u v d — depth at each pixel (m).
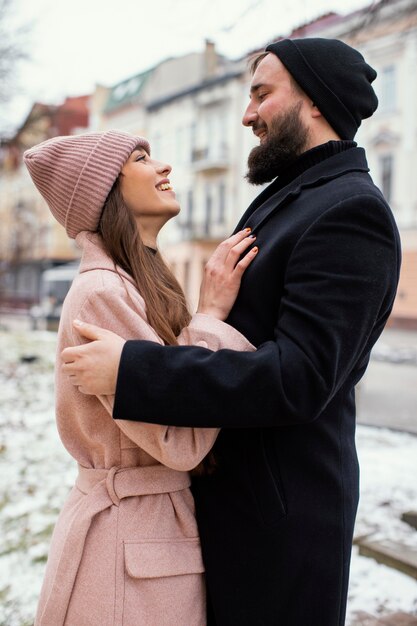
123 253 1.41
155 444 1.24
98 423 1.35
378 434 6.11
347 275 1.18
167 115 30.20
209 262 1.42
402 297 22.05
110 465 1.36
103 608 1.26
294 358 1.16
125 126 33.03
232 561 1.31
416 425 6.77
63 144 1.44
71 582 1.29
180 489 1.37
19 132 11.66
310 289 1.19
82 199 1.41
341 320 1.16
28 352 13.17
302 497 1.28
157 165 1.51
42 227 22.77
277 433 1.30
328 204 1.26
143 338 1.29
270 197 1.49
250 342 1.33
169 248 30.16
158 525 1.32
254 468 1.30
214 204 27.83
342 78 1.39
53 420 6.53
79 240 1.45
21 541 3.41
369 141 22.55
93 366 1.20
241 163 26.55
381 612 2.55
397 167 22.00
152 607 1.27
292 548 1.26
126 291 1.35
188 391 1.16
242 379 1.15
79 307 1.32
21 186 22.39
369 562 3.04
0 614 2.64
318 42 1.41
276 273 1.31
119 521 1.31
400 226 22.02
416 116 21.17
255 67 1.52
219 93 27.05
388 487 4.21
